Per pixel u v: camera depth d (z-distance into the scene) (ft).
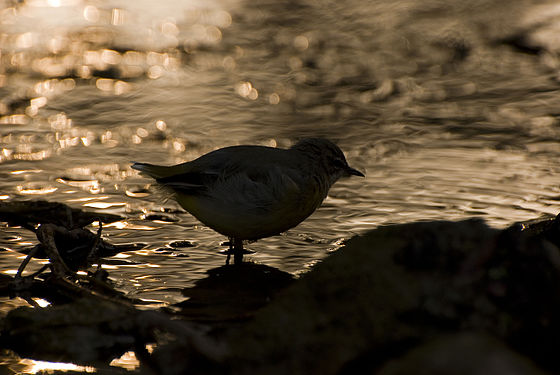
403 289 23.48
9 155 47.50
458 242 24.26
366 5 86.48
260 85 63.36
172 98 59.67
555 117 55.01
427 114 56.54
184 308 28.04
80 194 40.91
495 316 22.53
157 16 83.61
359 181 43.29
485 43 73.05
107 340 25.25
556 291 22.84
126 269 31.91
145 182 43.16
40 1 88.43
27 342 25.18
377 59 70.08
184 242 35.04
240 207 32.50
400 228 25.46
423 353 18.92
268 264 32.60
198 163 33.50
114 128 53.16
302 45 73.97
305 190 33.14
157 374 23.22
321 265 25.02
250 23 81.20
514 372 18.08
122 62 68.44
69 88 61.62
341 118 55.83
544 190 40.98
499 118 55.21
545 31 75.00
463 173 44.29
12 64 66.80
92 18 82.28
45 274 31.12
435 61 69.36
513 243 23.89
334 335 22.75
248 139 51.19
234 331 23.95
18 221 36.94
